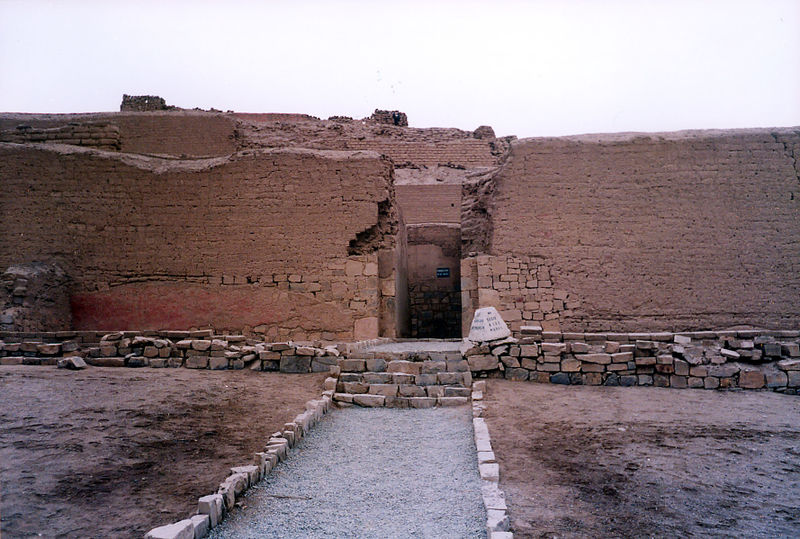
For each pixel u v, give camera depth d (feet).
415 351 33.47
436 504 16.71
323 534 14.69
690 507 16.05
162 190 46.24
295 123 90.43
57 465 17.10
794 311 43.11
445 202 85.51
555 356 31.30
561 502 16.34
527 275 44.98
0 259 45.27
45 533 13.17
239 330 44.78
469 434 23.56
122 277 45.55
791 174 44.27
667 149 45.42
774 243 43.83
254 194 46.01
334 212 45.52
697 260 44.19
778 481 17.92
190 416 23.45
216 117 73.31
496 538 13.17
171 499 15.60
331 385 29.60
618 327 43.93
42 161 46.39
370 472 19.52
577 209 45.39
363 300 44.73
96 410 22.94
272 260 45.32
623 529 14.67
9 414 21.63
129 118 72.69
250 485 17.71
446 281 72.59
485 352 32.19
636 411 25.73
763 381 29.66
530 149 46.19
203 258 45.57
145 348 32.94
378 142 95.09
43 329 42.19
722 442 21.52
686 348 31.65
